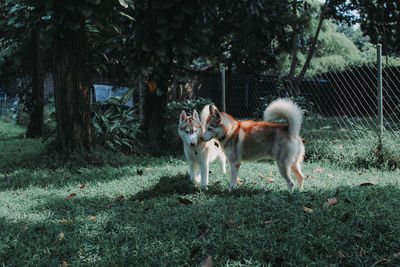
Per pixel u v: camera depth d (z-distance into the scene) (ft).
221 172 18.37
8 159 24.38
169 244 8.85
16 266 8.20
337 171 18.01
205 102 42.86
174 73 25.29
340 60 68.59
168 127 28.27
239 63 53.11
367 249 8.23
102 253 8.73
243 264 7.91
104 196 13.96
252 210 10.75
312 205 10.59
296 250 8.13
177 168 19.75
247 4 25.21
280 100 13.79
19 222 10.88
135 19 24.93
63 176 18.67
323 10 50.37
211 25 25.66
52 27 22.90
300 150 13.84
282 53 63.77
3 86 56.03
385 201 10.94
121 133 26.09
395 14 45.65
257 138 14.07
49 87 48.11
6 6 31.24
